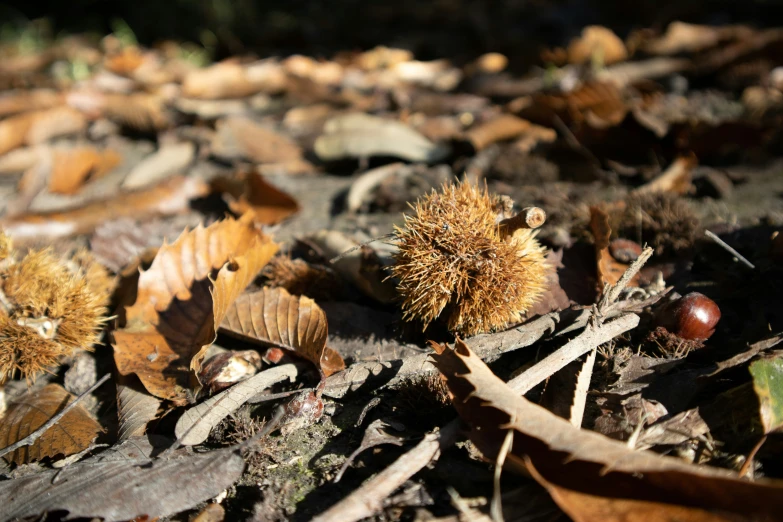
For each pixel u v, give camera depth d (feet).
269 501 0.88
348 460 0.88
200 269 1.13
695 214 1.29
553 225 1.27
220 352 1.09
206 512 0.87
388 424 0.94
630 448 0.81
